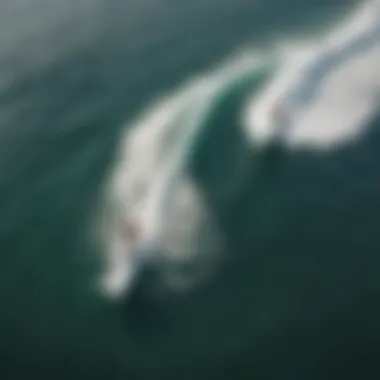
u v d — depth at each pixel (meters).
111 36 110.31
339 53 102.56
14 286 67.94
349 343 60.31
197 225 72.94
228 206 75.50
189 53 105.38
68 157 85.38
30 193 79.38
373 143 83.94
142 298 65.31
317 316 62.81
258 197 76.31
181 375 58.84
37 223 74.81
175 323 62.91
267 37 108.62
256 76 98.25
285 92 93.56
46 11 119.38
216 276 67.12
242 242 70.75
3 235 73.50
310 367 58.53
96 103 95.31
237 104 92.31
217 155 83.38
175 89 97.19
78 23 114.81
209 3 117.62
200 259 68.88
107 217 75.00
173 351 60.72
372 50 103.81
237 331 61.88
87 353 61.41
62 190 79.62
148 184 79.25
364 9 114.69
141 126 89.75
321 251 69.19
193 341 61.34
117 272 68.19
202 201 76.25
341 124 87.56
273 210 74.31
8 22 116.62
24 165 84.06
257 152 83.19
